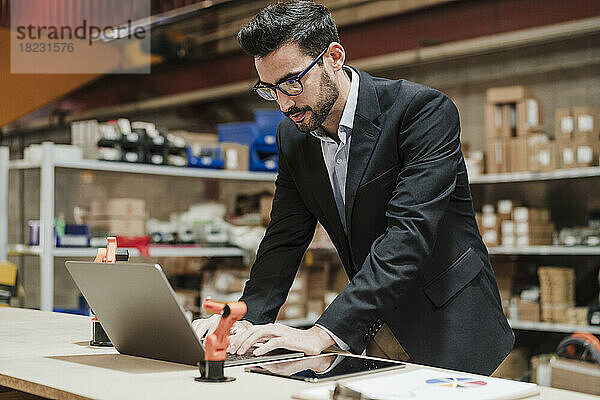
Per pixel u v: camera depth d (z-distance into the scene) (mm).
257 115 4777
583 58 5113
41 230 3711
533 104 4793
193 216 5312
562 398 1052
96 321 1578
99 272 1354
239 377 1206
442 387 1078
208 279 4762
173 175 4262
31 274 5176
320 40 1597
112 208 4184
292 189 1992
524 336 5160
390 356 2066
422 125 1711
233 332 1546
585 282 5016
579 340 1328
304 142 1877
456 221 1886
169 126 8156
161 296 1258
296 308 4660
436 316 1846
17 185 5176
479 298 1890
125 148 4105
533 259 5203
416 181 1661
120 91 8180
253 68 6824
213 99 7305
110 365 1330
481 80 5641
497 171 4828
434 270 1846
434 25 5465
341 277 4953
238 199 5309
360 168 1781
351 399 1019
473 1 5254
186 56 7285
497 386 1090
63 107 8789
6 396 1416
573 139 4551
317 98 1615
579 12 4727
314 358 1374
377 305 1534
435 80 5883
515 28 5031
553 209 5215
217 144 4539
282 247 1923
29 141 9406
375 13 5797
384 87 1776
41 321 2027
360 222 1837
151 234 4320
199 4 5805
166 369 1286
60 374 1239
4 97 7070
